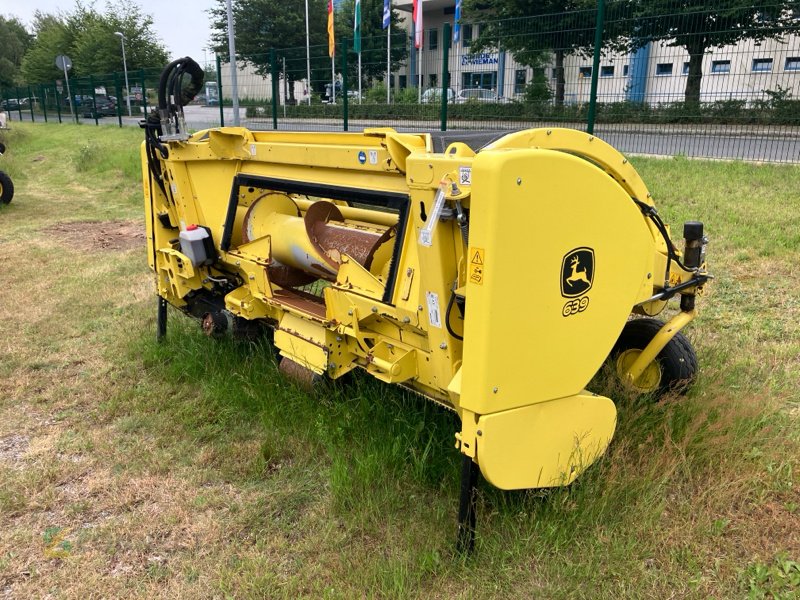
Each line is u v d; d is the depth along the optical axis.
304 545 2.73
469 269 2.23
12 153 20.00
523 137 2.52
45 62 52.88
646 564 2.55
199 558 2.72
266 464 3.33
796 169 9.04
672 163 9.73
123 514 3.02
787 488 2.93
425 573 2.54
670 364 3.51
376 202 3.04
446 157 2.42
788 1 9.61
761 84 10.35
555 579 2.47
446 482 2.98
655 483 2.89
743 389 3.72
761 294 5.32
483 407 2.31
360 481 3.01
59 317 5.66
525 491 2.78
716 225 6.98
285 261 3.91
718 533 2.68
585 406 2.65
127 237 8.93
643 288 2.81
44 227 9.66
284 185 3.63
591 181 2.36
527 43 10.71
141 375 4.48
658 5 10.14
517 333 2.31
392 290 2.92
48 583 2.62
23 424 3.89
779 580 2.42
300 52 15.41
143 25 47.00
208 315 4.53
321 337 3.45
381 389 3.65
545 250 2.29
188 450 3.53
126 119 30.70
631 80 10.59
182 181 4.37
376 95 14.53
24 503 3.12
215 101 24.77
